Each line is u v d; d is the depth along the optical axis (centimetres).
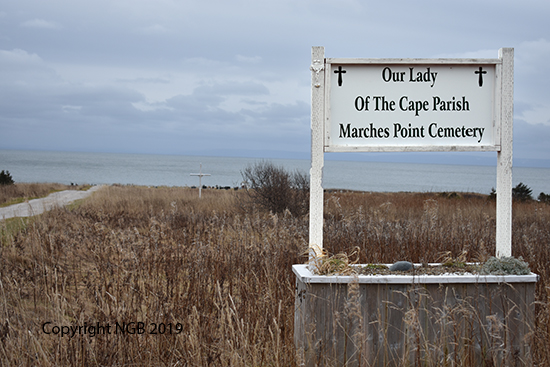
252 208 1582
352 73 395
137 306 465
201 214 1466
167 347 398
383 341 346
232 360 342
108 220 1177
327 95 389
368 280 344
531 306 359
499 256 411
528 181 14062
